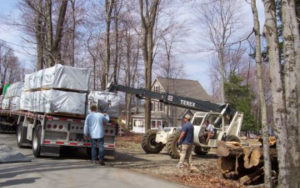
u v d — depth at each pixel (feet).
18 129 43.70
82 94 33.68
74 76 33.32
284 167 21.47
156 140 49.01
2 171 25.27
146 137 49.52
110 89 46.62
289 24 21.65
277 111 22.02
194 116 47.96
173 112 155.94
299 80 21.49
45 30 56.24
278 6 37.70
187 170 32.32
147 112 70.64
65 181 22.88
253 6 24.88
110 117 35.70
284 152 21.53
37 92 36.35
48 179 23.18
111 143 35.24
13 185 20.98
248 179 28.12
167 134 47.93
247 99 122.72
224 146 29.40
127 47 117.70
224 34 99.96
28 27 57.98
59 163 30.73
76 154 39.42
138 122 171.42
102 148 31.91
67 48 72.95
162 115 156.25
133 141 69.05
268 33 22.84
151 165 34.78
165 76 152.05
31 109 38.04
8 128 63.05
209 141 45.42
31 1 58.49
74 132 33.47
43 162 30.86
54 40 55.01
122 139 73.61
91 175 25.62
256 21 24.68
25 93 41.93
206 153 51.31
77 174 25.63
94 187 21.66
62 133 33.19
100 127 31.89
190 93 160.56
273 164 30.45
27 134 39.68
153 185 23.76
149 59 72.28
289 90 21.47
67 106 32.73
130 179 25.20
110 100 35.83
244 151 28.73
